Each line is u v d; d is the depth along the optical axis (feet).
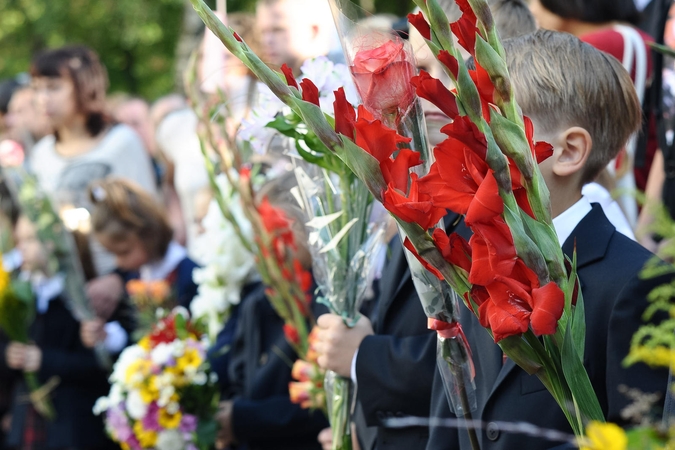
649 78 9.51
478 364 5.84
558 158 5.61
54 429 12.91
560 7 9.98
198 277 10.89
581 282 5.47
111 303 13.29
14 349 13.16
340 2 4.62
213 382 9.79
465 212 3.85
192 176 16.63
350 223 6.73
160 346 9.84
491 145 3.70
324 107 6.53
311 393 8.36
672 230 3.28
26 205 13.55
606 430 2.99
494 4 8.13
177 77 30.86
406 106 4.50
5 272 13.25
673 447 3.07
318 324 7.26
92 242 15.66
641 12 10.21
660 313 5.12
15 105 20.31
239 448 9.90
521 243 3.74
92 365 12.99
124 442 9.99
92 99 17.47
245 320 10.09
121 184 13.33
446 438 6.08
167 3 45.57
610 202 7.64
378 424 7.02
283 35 9.78
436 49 3.87
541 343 4.07
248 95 8.06
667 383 4.90
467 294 3.99
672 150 8.97
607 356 5.17
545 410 5.29
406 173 3.97
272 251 8.49
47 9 46.44
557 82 5.64
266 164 9.53
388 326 7.41
